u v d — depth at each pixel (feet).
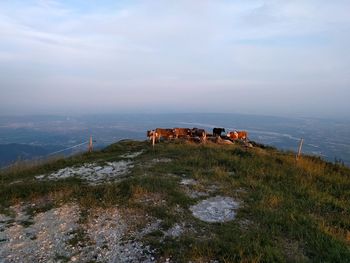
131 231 31.73
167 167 54.65
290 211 37.50
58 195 40.83
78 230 32.17
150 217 34.58
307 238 31.04
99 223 33.55
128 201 38.14
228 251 27.35
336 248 28.91
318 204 41.06
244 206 38.60
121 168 57.47
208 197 41.39
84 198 39.42
